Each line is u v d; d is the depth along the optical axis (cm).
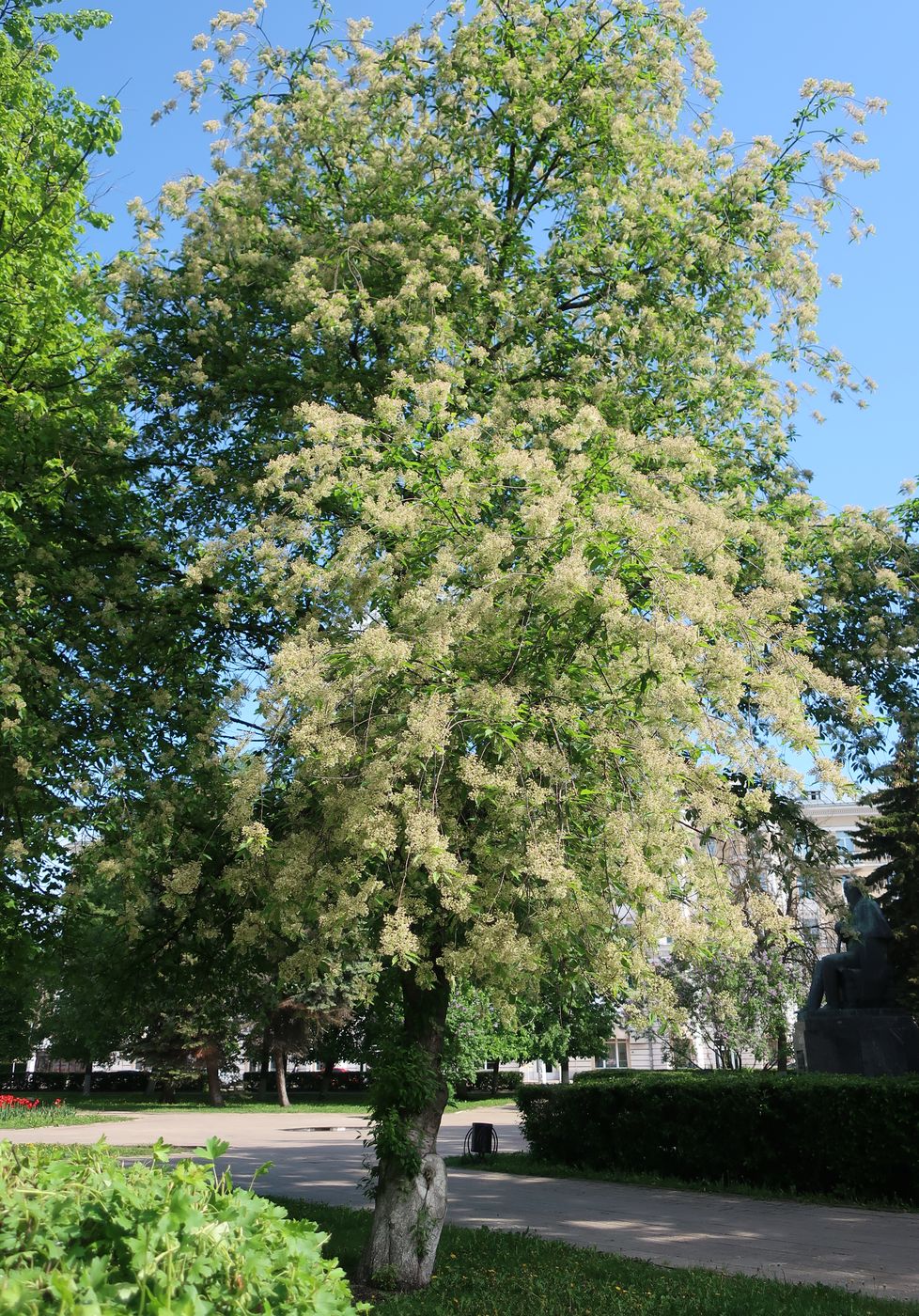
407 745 546
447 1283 714
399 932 549
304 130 930
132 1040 3731
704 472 787
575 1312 630
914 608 888
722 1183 1223
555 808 590
